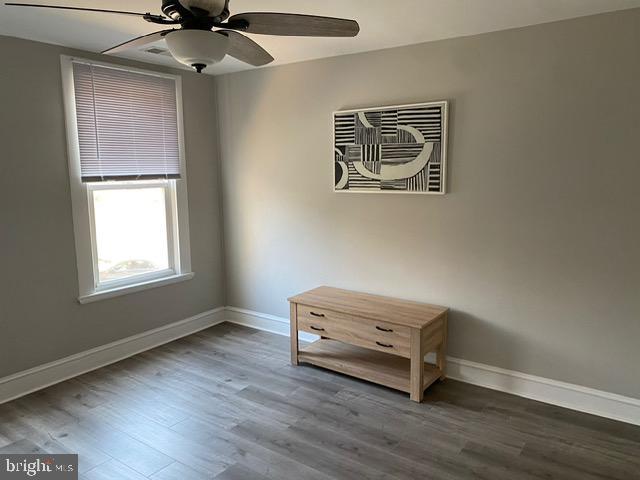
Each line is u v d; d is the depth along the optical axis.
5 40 2.90
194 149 4.13
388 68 3.29
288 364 3.56
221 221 4.45
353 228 3.62
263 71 3.93
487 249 3.05
